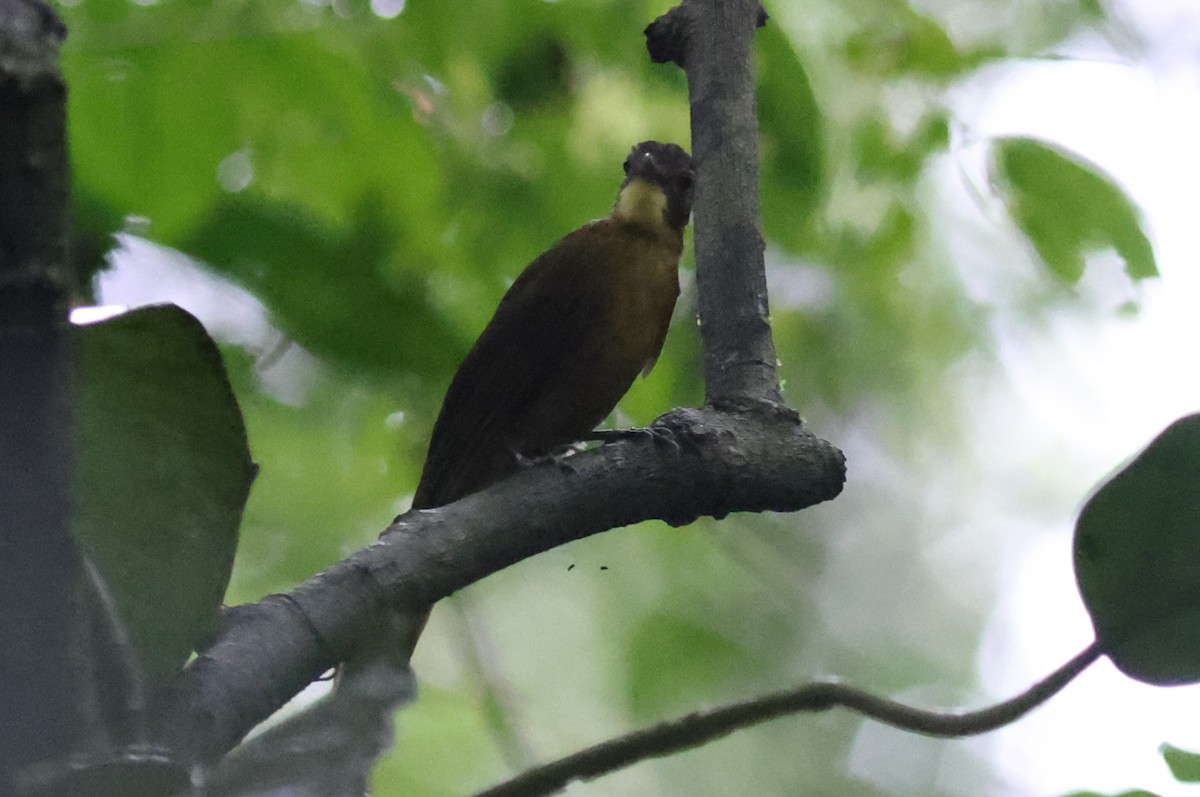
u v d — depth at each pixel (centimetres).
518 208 930
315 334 855
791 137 900
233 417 306
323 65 813
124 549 300
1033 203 902
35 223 227
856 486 1412
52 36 227
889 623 1411
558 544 455
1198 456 358
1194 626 358
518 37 905
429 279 887
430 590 408
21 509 239
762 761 1347
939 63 957
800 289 1099
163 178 799
